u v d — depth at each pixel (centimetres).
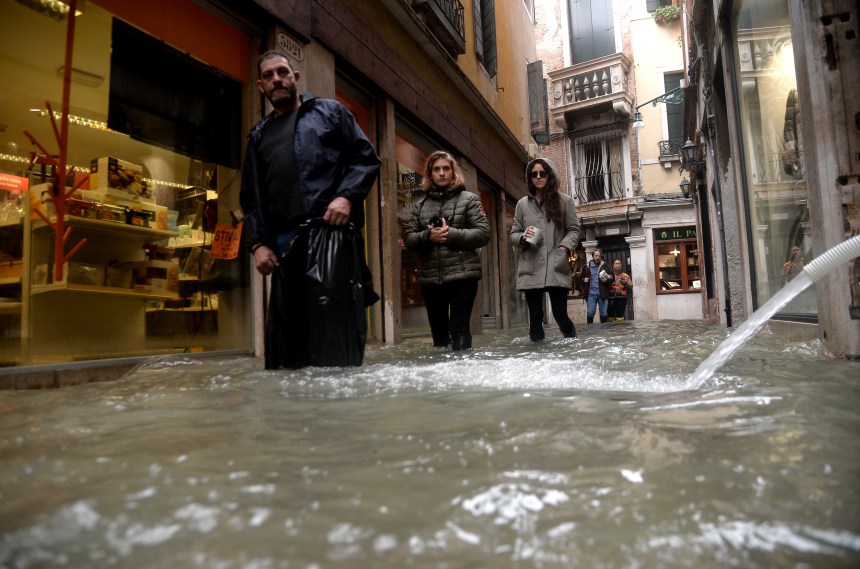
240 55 520
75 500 101
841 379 228
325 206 345
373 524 91
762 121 546
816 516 93
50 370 333
